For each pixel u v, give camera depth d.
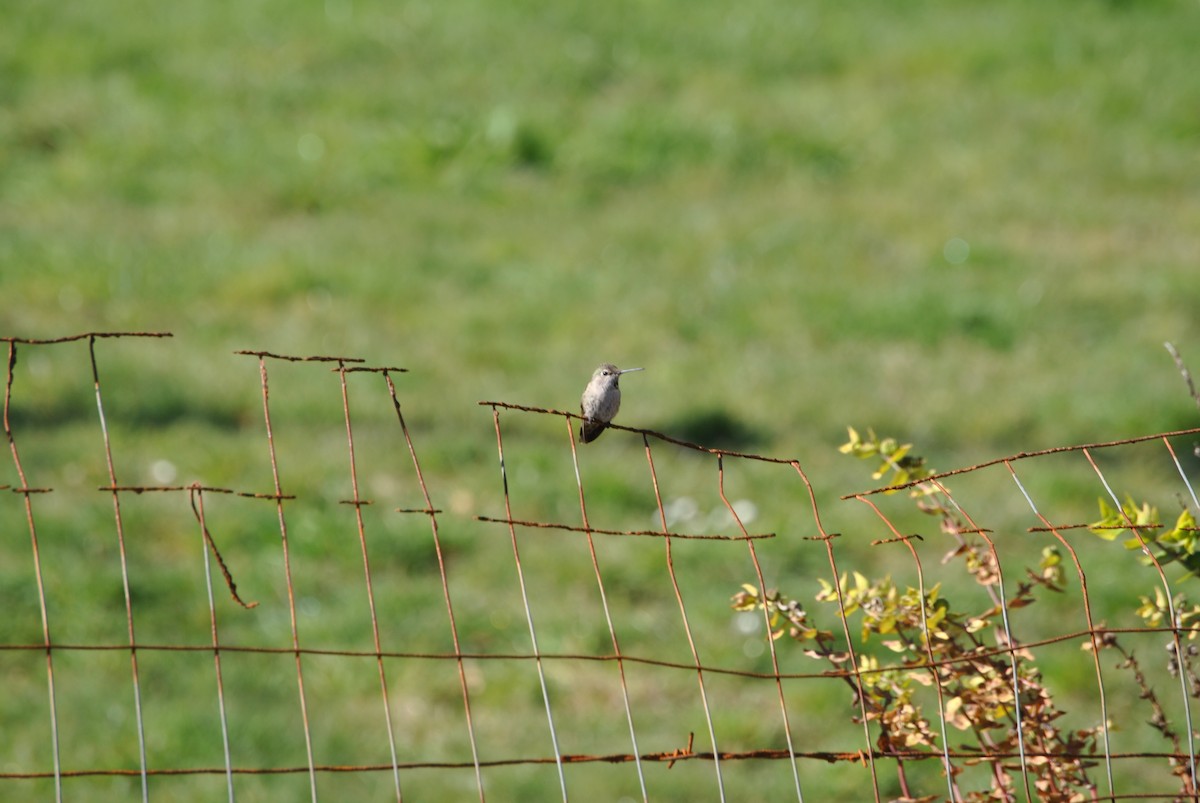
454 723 9.82
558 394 14.56
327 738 9.45
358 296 16.89
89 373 14.27
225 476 12.51
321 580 11.27
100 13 25.88
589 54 24.91
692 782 9.18
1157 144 22.34
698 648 10.59
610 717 9.94
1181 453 13.78
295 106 22.83
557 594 11.29
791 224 19.47
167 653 10.26
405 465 12.95
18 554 11.15
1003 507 12.62
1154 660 10.34
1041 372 15.46
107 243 17.91
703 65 24.97
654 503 12.60
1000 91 24.17
